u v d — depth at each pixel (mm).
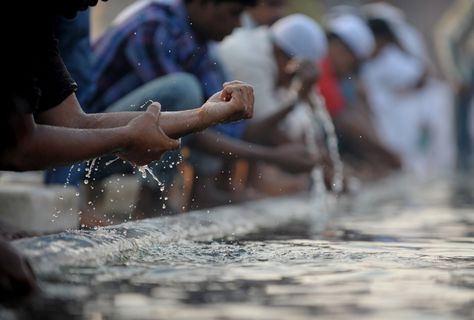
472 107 23766
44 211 7078
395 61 17141
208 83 8875
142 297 3842
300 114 11523
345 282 4273
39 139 4859
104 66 8375
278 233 6594
